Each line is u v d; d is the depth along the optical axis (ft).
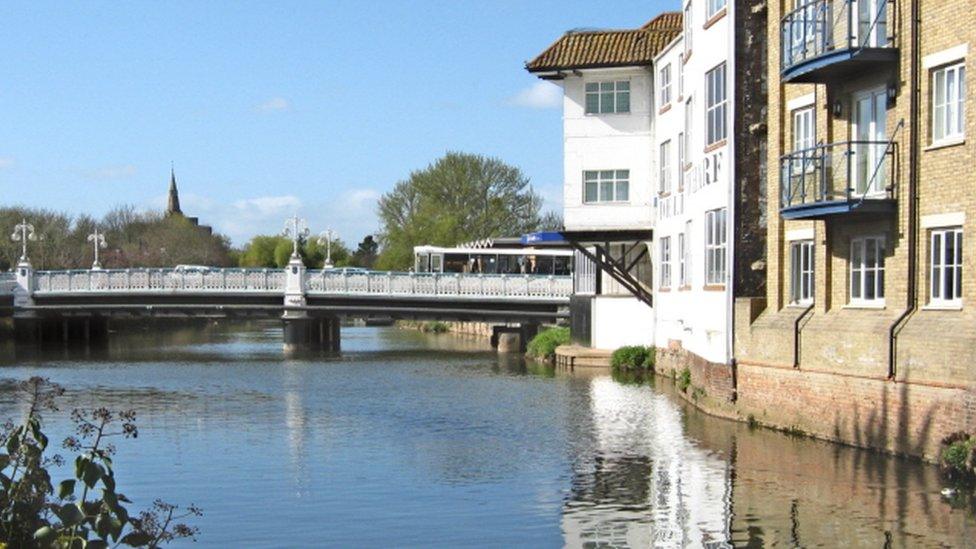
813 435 73.26
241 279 192.85
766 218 84.79
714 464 64.69
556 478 62.28
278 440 78.79
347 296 189.88
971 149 61.11
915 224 65.51
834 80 73.00
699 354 95.66
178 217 410.93
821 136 74.49
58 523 31.30
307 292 191.01
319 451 73.46
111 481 30.63
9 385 122.42
